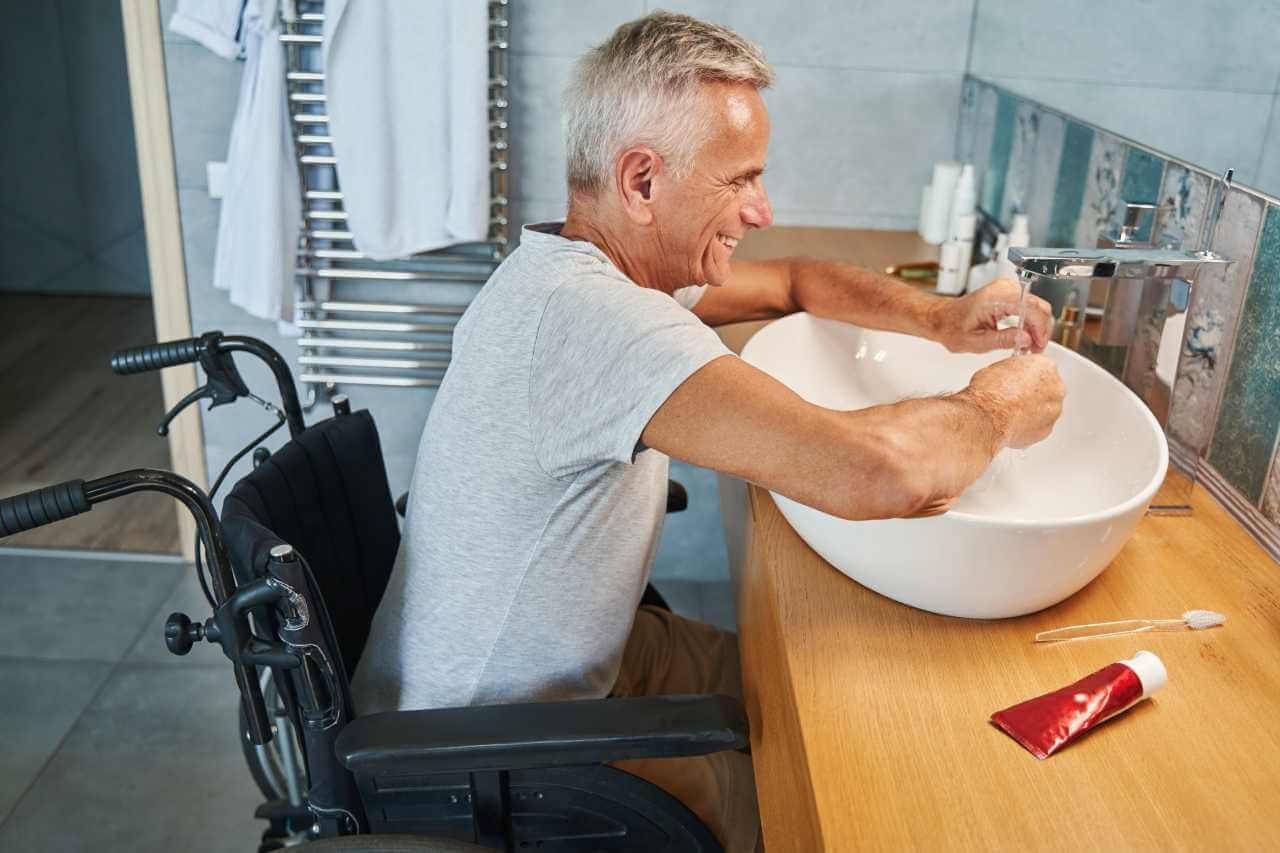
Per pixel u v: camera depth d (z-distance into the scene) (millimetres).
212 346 1324
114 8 4023
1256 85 1162
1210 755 876
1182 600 1069
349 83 2092
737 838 1208
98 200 4270
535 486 1132
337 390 2537
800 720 904
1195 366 1258
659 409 984
